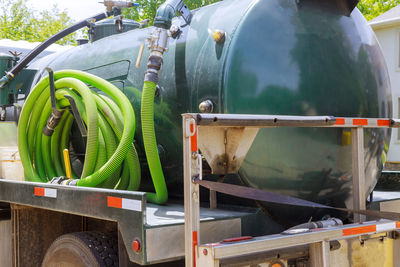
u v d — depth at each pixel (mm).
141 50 3004
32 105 3584
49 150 3682
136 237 2154
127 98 3307
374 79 2988
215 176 2863
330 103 2758
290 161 2689
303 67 2711
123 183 3332
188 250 2031
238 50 2680
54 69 4328
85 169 3148
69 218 3244
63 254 2756
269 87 2650
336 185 2852
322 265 2332
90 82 3305
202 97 2826
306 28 2781
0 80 4328
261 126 2217
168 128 3131
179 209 2789
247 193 2137
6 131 4488
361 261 2549
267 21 2740
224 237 2445
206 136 2180
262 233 2660
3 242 3621
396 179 3805
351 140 2668
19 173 4043
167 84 3084
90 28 4215
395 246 2703
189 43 3018
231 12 2865
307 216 2848
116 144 3301
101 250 2584
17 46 6254
